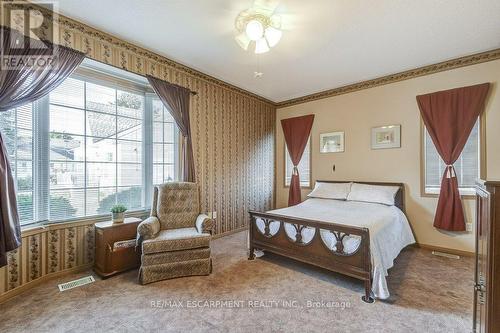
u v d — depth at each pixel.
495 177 2.86
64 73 2.25
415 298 2.04
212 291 2.15
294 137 4.75
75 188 2.64
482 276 1.25
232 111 4.14
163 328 1.66
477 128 3.00
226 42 2.73
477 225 1.42
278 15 2.21
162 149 3.40
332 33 2.51
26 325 1.68
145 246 2.30
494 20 2.28
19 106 2.02
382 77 3.70
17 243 1.89
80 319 1.75
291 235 2.61
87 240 2.63
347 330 1.64
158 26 2.42
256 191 4.64
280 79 3.84
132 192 3.17
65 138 2.57
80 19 2.31
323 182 4.25
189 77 3.44
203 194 3.62
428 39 2.63
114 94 3.01
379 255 2.12
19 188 2.21
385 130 3.69
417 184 3.41
